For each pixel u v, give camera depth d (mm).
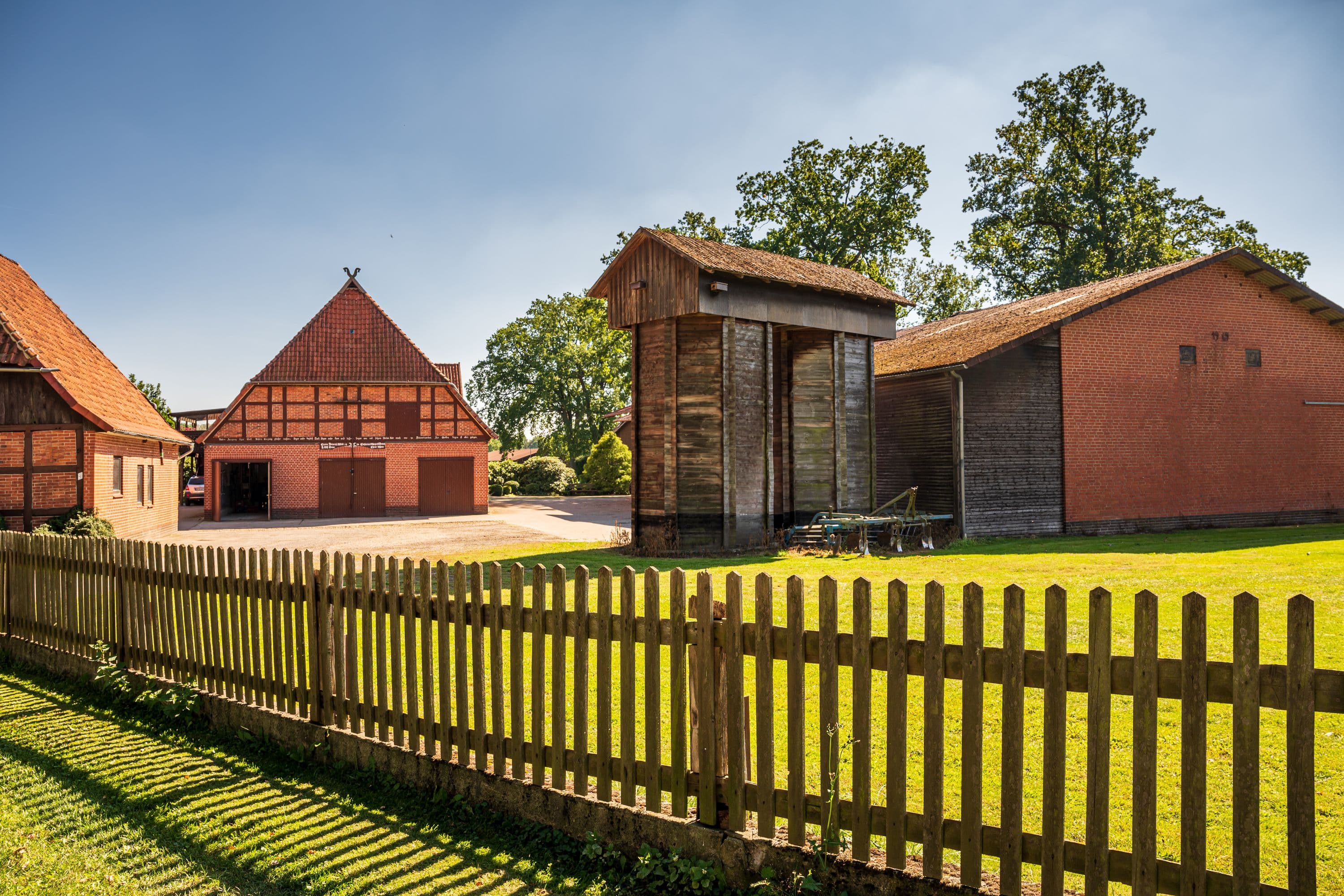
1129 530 23281
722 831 3852
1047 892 3123
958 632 8883
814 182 42312
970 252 50438
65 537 8055
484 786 4695
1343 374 26703
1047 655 3135
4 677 8133
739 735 3830
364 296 38812
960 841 3293
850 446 20203
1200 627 2875
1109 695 3027
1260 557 15180
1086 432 22875
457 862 4160
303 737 5715
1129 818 4375
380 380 36250
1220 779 4777
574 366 65500
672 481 18062
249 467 40250
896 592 3414
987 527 21406
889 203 42188
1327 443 26344
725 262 18188
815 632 3625
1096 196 44688
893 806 3426
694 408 18203
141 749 5996
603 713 4215
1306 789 2719
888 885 3439
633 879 3906
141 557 7180
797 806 3660
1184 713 2893
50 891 3895
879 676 7086
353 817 4723
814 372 19719
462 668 4805
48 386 20156
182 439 30031
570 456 66500
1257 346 25375
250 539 25297
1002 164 47438
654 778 4047
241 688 6270
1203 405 24531
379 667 5312
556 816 4375
